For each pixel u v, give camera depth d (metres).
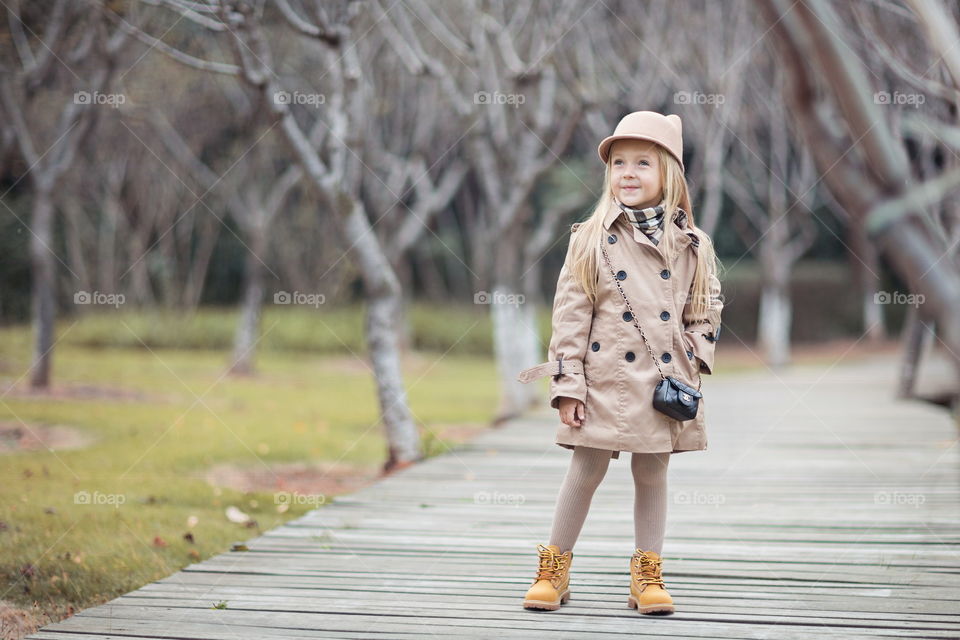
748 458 6.04
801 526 3.89
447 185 13.45
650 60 11.54
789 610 2.67
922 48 6.82
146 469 5.38
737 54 12.21
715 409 9.37
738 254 23.47
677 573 3.10
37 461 5.47
